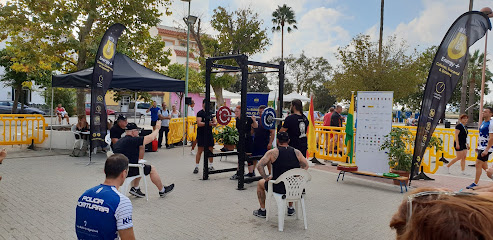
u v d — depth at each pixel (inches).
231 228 199.3
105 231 108.7
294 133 271.7
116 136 353.1
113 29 360.2
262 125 313.3
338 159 411.8
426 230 36.3
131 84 417.4
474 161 465.1
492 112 295.6
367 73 1015.6
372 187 307.1
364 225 208.7
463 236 34.0
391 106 312.8
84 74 402.0
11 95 1250.6
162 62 592.7
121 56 467.2
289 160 205.2
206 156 319.6
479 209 35.7
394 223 44.1
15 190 264.8
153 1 538.6
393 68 1024.2
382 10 1162.0
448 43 280.5
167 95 1515.7
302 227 203.8
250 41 923.4
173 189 284.2
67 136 468.8
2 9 439.5
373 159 323.0
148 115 1429.6
